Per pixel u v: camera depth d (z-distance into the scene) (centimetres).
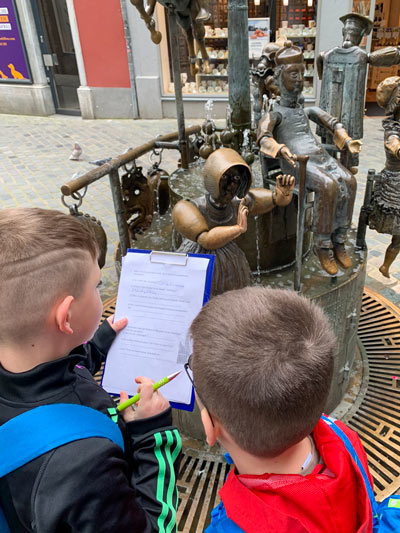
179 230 204
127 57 970
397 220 314
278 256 280
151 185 348
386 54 299
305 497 82
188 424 252
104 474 92
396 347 317
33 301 96
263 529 83
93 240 111
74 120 1063
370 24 307
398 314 346
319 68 337
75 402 103
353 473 92
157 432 121
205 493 226
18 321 96
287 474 89
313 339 87
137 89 998
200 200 212
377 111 990
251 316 88
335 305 259
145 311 155
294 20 886
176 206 206
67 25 1020
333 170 250
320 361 85
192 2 297
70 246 101
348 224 259
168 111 1012
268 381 81
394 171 301
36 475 89
